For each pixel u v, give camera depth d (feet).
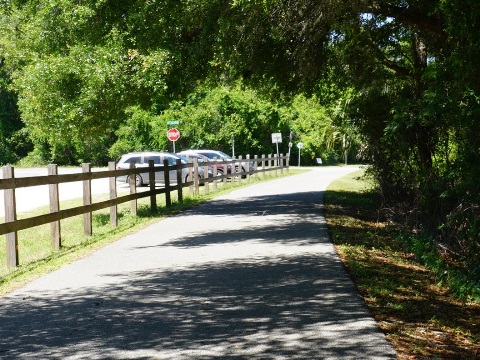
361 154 59.77
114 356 17.19
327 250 35.53
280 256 33.47
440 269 32.22
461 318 24.02
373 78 54.24
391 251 38.65
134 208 55.47
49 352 17.61
